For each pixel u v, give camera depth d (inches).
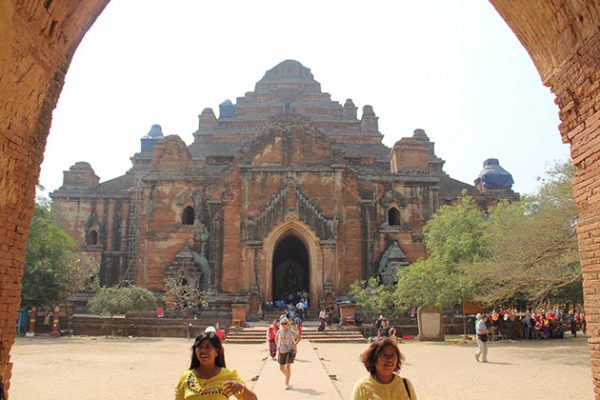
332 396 549.3
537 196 1013.8
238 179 1766.7
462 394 610.9
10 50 315.6
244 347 1179.9
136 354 1019.9
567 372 772.6
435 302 1288.1
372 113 2479.1
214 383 221.0
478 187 2345.0
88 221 2068.2
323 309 1566.2
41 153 367.9
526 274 958.4
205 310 1652.3
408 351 1071.0
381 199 1830.7
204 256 1771.7
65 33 364.8
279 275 2159.2
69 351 1054.4
